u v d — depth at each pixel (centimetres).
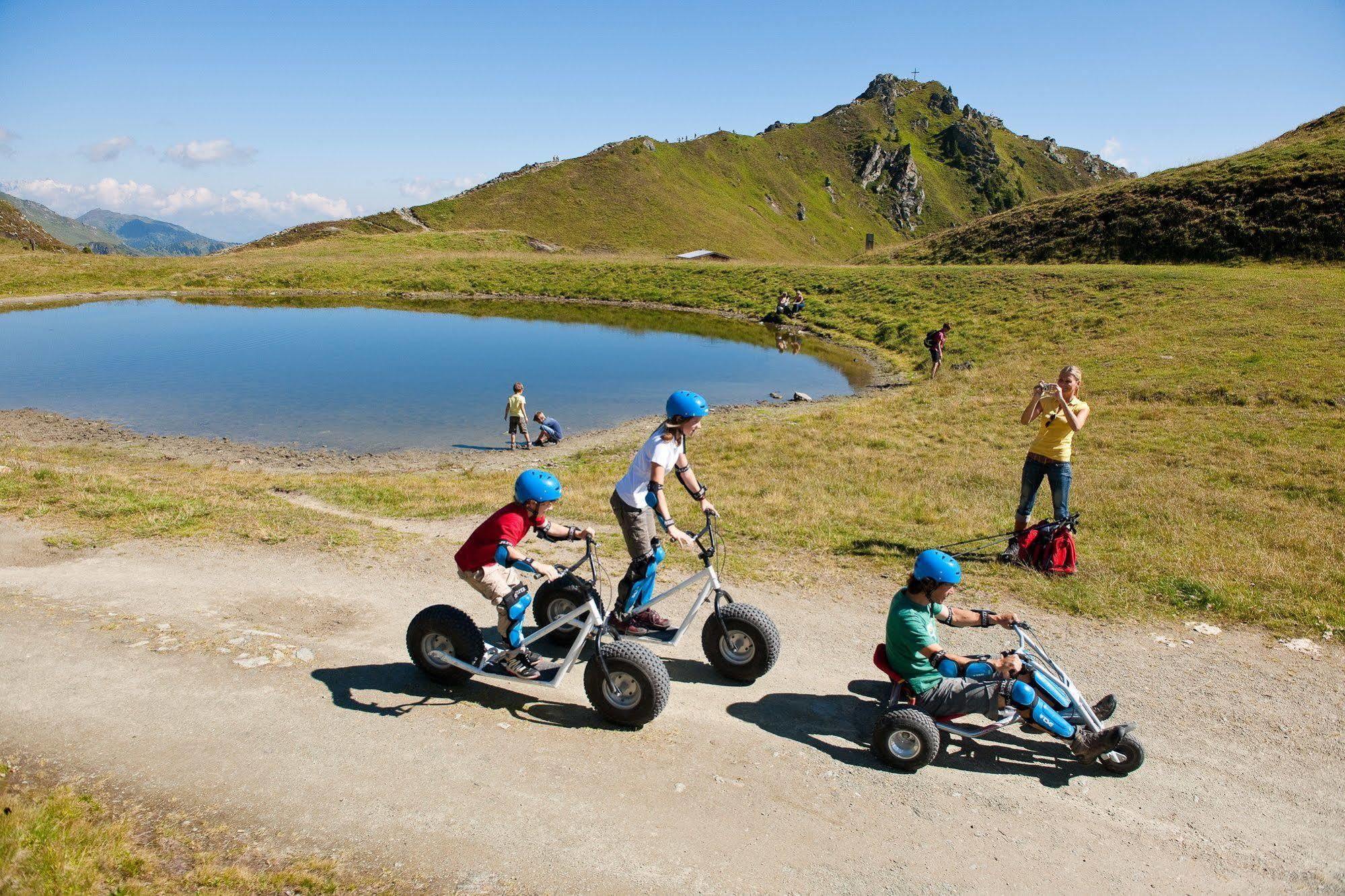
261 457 1759
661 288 5356
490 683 614
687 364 3111
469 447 1897
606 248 10425
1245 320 2442
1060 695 511
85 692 567
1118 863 438
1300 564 863
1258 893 418
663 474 571
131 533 944
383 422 2134
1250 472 1258
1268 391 1767
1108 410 1791
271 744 515
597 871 416
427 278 5894
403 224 10531
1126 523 1044
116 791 461
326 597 786
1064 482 912
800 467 1483
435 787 479
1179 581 823
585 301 5325
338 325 4122
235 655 629
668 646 612
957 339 3012
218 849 419
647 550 608
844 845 445
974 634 728
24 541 899
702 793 485
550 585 677
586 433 2048
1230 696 615
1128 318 2752
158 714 543
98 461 1655
